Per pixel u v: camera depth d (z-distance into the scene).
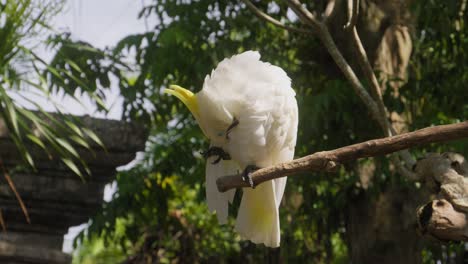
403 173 5.54
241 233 4.69
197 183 8.80
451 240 4.08
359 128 7.57
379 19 7.93
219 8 8.02
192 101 4.47
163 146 8.56
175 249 9.57
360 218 7.83
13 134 5.64
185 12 7.86
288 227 8.84
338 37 7.88
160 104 8.41
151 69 7.78
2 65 5.39
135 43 7.77
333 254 9.70
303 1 8.67
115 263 11.60
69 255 6.43
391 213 7.67
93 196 6.47
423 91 7.88
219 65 4.47
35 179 6.34
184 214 9.73
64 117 5.54
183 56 7.63
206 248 9.70
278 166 3.98
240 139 4.44
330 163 3.79
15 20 5.33
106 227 8.17
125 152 6.40
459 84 8.01
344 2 7.75
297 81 8.38
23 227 6.46
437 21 7.81
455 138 3.58
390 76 7.56
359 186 7.62
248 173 4.36
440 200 4.09
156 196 8.50
